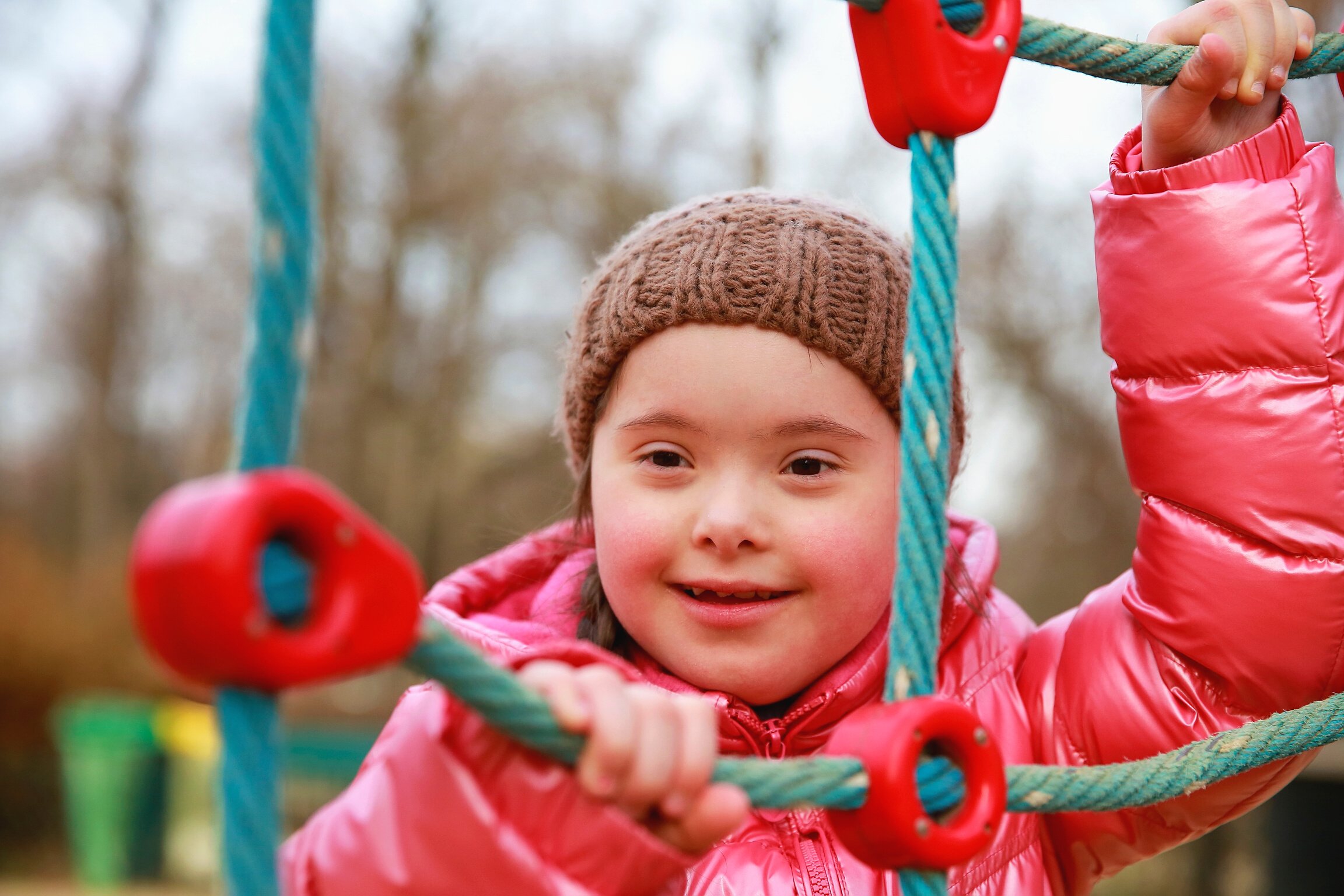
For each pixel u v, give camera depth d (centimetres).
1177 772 104
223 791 61
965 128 92
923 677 87
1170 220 129
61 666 902
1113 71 118
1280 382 125
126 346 1361
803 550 122
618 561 127
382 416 1152
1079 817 136
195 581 57
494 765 79
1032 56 111
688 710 77
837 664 130
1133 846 135
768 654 124
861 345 127
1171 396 130
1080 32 114
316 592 62
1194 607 128
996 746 85
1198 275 128
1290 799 327
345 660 62
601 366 134
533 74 1154
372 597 63
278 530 61
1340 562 123
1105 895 543
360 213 1158
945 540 89
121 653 959
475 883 78
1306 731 112
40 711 884
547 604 150
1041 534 762
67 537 1455
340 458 1146
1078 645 140
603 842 76
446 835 78
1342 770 312
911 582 88
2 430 1484
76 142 1308
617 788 75
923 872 83
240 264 1267
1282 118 129
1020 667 146
